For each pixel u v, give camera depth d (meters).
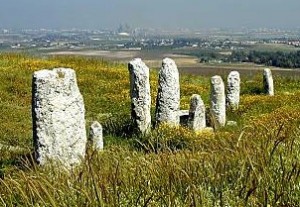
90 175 5.14
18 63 35.56
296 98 25.14
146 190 5.04
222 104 21.91
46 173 6.46
